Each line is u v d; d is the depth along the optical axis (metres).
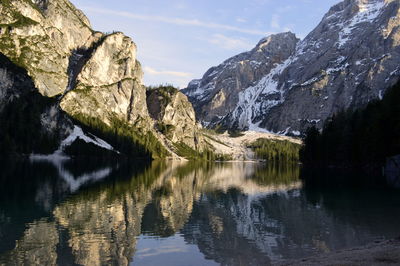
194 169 177.62
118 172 124.81
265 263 30.05
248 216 50.75
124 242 36.25
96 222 44.41
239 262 30.53
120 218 47.25
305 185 92.50
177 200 64.56
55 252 32.38
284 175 135.88
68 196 63.38
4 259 30.14
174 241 37.03
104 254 32.25
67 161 184.88
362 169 140.75
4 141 170.75
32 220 44.38
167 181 100.69
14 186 73.19
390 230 41.59
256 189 84.62
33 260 30.12
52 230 39.97
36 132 199.38
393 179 101.50
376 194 72.38
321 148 170.38
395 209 55.62
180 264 30.16
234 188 86.69
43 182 82.00
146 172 133.38
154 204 59.00
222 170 175.75
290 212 53.81
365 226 43.91
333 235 39.53
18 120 191.00
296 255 32.31
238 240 37.69
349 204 60.66
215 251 33.75
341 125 166.50
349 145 148.00
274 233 40.75
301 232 41.06
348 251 30.78
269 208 57.44
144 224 44.44
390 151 116.62
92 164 169.50
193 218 48.88
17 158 172.12
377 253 28.30
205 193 75.88
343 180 102.44
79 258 30.97
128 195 67.94
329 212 53.53
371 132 124.31
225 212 53.66
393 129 113.44
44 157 191.75
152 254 32.59
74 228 41.19
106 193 69.12
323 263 26.09
